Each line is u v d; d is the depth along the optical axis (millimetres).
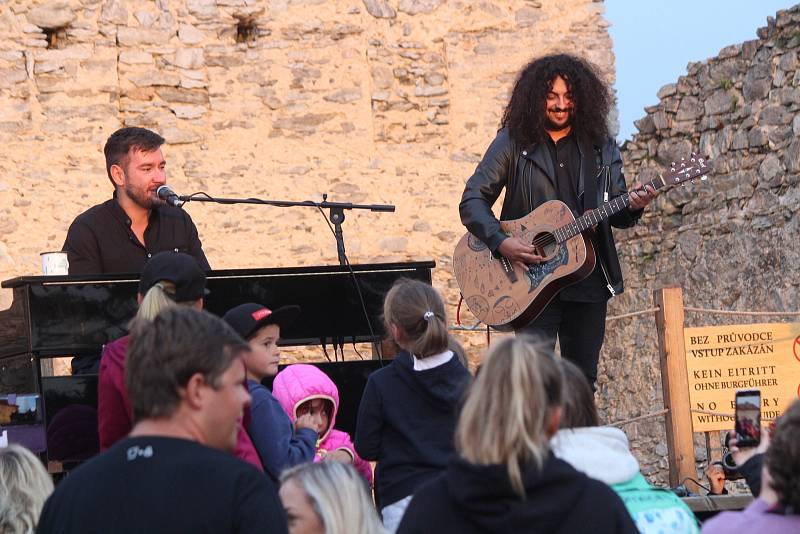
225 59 13516
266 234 13328
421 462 5355
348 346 12891
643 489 4277
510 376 3436
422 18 13953
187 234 7852
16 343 6855
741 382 8000
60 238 12836
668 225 13680
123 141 7613
